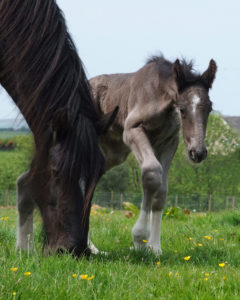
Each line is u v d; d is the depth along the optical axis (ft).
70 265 14.55
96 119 15.80
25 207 18.74
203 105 20.75
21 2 16.83
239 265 18.10
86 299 12.57
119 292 13.20
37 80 16.20
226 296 13.16
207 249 21.06
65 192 14.60
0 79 17.29
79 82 16.21
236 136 153.58
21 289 12.64
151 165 21.17
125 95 25.20
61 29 16.72
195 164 20.80
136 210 42.37
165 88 22.43
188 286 14.10
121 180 155.84
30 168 15.81
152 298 13.05
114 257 19.27
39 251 16.87
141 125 23.20
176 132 23.49
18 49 16.49
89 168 14.66
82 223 14.64
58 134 14.85
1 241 22.07
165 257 19.77
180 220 36.42
